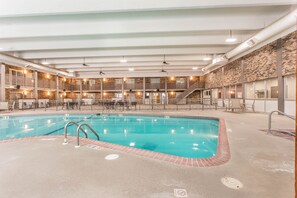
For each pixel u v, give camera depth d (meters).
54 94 18.48
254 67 9.41
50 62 12.45
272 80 8.27
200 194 1.61
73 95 21.81
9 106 12.20
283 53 7.33
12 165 2.32
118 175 2.00
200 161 2.42
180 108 13.03
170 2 4.78
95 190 1.69
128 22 6.36
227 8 5.70
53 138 3.84
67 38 8.20
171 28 6.30
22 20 6.22
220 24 6.15
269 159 2.48
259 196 1.58
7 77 12.47
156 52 9.91
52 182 1.85
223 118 7.01
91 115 9.95
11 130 6.50
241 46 8.45
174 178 1.92
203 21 6.18
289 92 7.22
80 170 2.14
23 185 1.80
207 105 16.77
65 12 4.90
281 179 1.90
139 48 9.95
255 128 4.85
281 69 7.43
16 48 8.57
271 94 8.34
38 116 9.49
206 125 7.10
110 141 5.06
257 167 2.21
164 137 5.45
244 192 1.64
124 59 12.00
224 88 13.55
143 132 6.21
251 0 4.58
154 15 6.09
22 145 3.28
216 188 1.71
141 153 2.78
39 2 4.84
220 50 9.63
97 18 6.28
